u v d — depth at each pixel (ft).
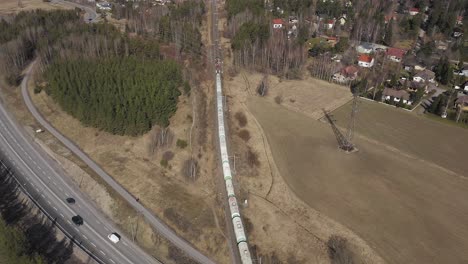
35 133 439.63
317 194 344.49
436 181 360.48
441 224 311.27
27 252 263.08
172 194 348.59
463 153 404.36
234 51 630.33
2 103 502.79
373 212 323.37
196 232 311.06
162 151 402.93
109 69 495.41
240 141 419.74
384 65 618.03
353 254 286.46
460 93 530.68
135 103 423.64
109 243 305.73
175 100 469.57
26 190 356.59
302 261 283.38
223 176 362.33
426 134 439.22
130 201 342.64
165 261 292.61
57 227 317.22
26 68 588.91
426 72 569.64
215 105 488.02
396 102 501.97
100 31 628.28
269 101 513.04
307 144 417.28
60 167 388.57
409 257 283.18
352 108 491.72
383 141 423.64
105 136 429.79
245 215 323.78
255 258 286.05
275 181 361.71
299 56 603.67
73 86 458.50
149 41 625.82
